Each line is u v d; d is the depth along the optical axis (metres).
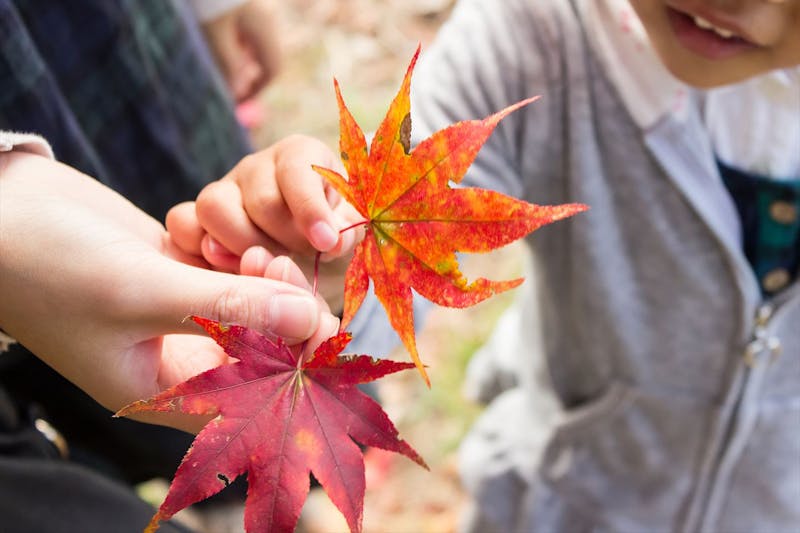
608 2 0.48
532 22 0.50
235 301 0.36
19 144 0.42
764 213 0.51
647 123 0.50
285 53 1.36
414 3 1.45
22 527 0.42
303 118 1.26
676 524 0.61
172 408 0.32
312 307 0.36
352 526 0.33
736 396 0.55
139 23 0.52
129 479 0.65
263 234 0.43
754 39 0.41
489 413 0.72
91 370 0.39
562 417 0.62
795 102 0.47
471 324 1.05
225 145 0.60
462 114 0.51
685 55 0.44
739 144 0.50
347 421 0.33
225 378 0.33
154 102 0.53
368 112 1.26
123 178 0.54
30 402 0.54
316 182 0.41
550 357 0.61
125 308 0.37
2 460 0.44
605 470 0.62
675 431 0.58
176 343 0.40
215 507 0.71
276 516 0.33
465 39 0.52
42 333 0.38
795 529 0.59
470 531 0.72
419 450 0.96
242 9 0.66
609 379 0.59
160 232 0.45
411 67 0.33
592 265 0.54
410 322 0.34
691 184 0.50
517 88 0.51
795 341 0.54
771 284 0.53
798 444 0.56
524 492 0.66
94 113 0.52
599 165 0.52
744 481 0.58
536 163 0.53
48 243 0.38
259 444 0.33
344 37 1.40
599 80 0.50
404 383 1.01
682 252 0.53
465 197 0.33
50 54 0.49
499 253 1.11
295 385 0.33
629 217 0.53
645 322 0.56
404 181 0.34
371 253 0.35
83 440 0.61
